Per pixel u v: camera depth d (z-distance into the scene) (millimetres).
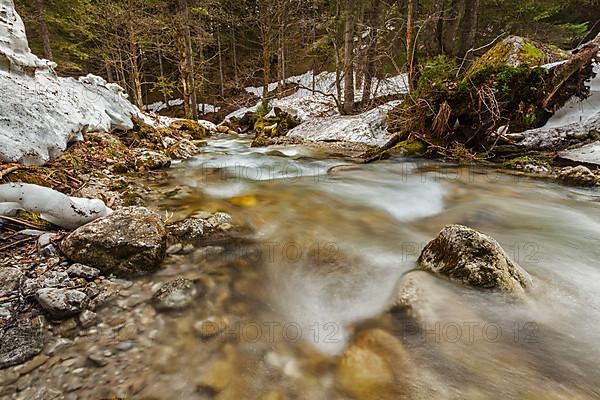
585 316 2094
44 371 1692
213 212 3748
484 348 1862
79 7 14891
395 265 2766
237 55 28188
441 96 6238
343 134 9859
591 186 4867
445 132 6652
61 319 1985
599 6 15125
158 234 2709
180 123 12609
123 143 6430
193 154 7887
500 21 14055
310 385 1726
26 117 4031
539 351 1838
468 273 2238
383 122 9500
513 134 6660
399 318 2131
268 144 9703
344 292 2494
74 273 2326
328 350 1965
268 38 18703
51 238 2625
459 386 1655
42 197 2766
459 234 2412
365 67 12773
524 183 5234
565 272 2602
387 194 4809
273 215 3848
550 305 2176
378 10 13375
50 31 18219
